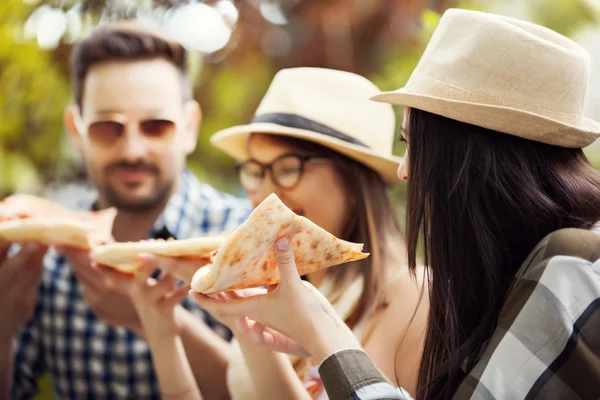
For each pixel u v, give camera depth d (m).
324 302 1.48
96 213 2.38
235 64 3.72
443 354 1.46
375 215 2.03
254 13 3.65
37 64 3.44
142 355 2.63
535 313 1.23
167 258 1.84
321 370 1.37
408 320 1.88
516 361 1.22
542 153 1.36
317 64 3.69
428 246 1.47
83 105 2.54
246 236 1.28
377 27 3.58
